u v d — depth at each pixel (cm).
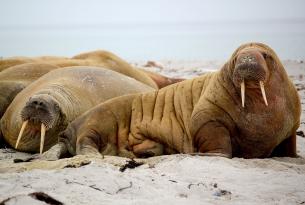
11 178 2011
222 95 2633
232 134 2630
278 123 2597
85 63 4384
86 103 3378
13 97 3769
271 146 2659
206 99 2688
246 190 1964
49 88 3269
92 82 3528
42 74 4044
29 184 1923
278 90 2589
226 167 2245
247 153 2670
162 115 2884
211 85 2733
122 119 2942
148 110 2931
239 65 2442
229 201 1848
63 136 2983
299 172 2267
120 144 2908
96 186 1934
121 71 4503
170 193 1916
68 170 2150
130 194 1881
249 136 2611
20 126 3159
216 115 2620
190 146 2750
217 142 2583
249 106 2573
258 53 2500
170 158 2444
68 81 3425
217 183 2042
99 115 2925
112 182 1977
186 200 1819
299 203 1820
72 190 1866
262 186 2000
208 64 9200
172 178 2100
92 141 2848
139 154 2853
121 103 2986
